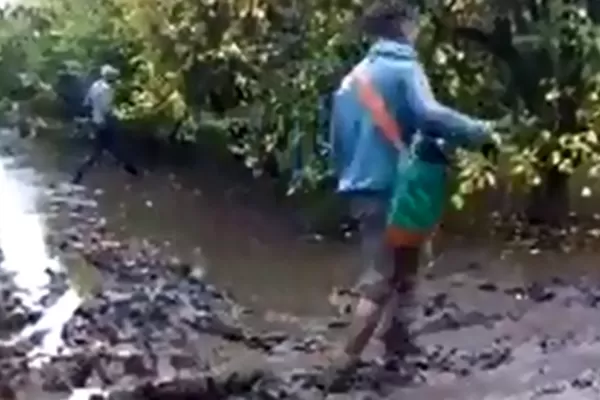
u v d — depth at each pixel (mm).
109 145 9820
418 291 5168
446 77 6266
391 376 4723
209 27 8531
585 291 5660
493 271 5836
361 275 5031
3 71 12430
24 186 9352
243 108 8125
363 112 4609
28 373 5016
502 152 6379
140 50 9836
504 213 6336
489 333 5113
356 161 4660
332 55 6543
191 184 8328
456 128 4582
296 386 4746
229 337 5340
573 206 6609
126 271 6656
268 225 6906
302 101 7188
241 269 6336
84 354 5195
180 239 7215
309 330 5281
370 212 4727
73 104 11070
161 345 5301
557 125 6609
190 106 8805
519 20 6453
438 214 4730
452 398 4512
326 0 6809
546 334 5145
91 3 11406
